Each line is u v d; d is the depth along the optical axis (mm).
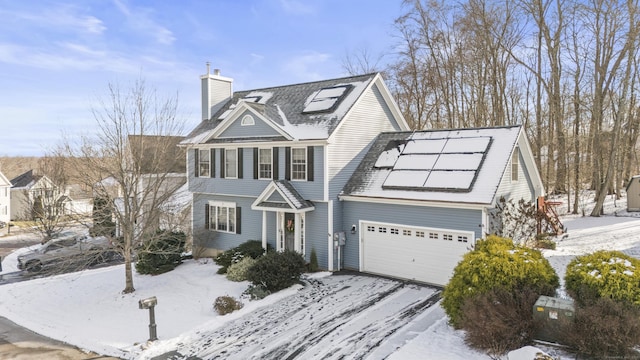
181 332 12391
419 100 36312
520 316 9047
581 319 8359
